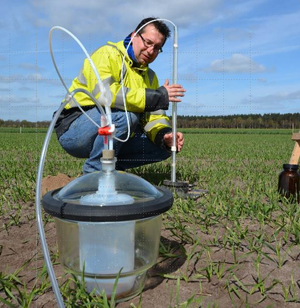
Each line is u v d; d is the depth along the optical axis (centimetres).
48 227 249
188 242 222
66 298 155
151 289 166
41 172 134
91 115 308
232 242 212
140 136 362
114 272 143
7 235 234
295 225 227
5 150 937
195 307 150
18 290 155
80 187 146
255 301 155
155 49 307
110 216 130
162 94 294
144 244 151
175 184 321
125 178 150
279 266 186
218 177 430
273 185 379
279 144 1380
